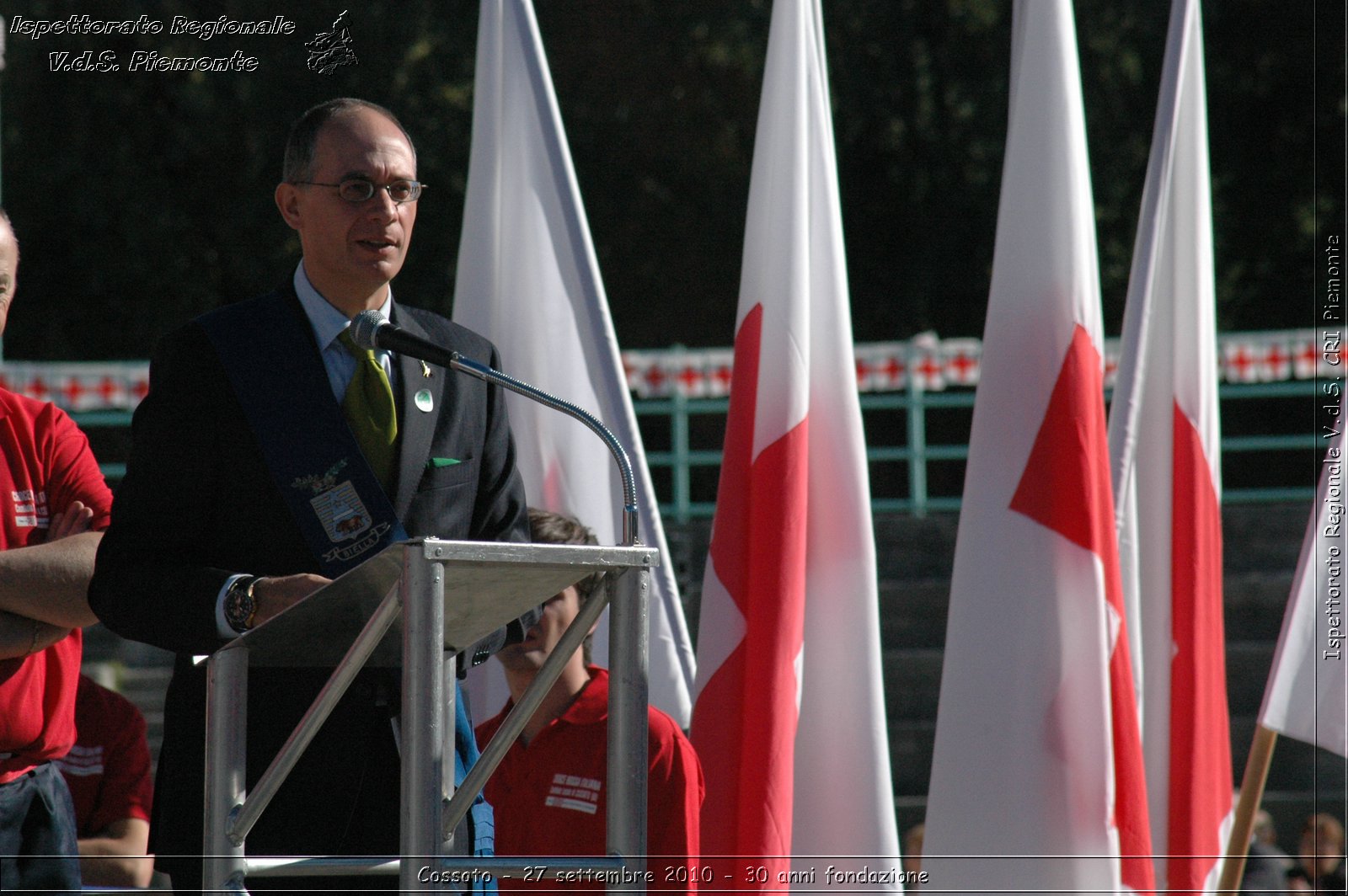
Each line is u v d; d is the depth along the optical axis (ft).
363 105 26.81
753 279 36.99
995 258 36.37
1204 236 39.60
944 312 162.30
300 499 25.20
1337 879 66.74
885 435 168.55
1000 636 35.12
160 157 142.31
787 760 34.76
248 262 143.54
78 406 118.93
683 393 120.16
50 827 30.96
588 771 31.96
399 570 19.35
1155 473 39.93
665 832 30.89
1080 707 34.65
